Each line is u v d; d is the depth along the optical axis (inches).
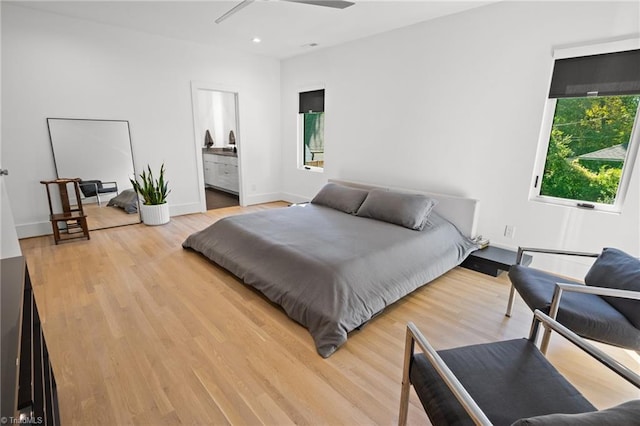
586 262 107.9
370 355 72.3
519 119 116.2
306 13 130.3
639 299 59.4
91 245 136.8
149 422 54.2
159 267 115.4
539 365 46.8
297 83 206.2
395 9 124.2
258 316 86.3
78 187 141.0
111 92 155.9
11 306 40.2
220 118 291.3
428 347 42.0
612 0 93.7
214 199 243.9
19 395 29.3
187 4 123.7
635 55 92.7
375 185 161.6
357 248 96.7
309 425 54.4
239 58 195.6
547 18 105.7
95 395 59.2
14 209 139.4
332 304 77.3
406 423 53.0
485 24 119.3
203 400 58.8
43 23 134.1
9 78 130.8
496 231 128.0
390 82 153.6
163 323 82.0
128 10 130.6
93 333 77.2
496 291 104.3
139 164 170.6
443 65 133.3
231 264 106.1
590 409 39.4
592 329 61.7
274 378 64.6
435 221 126.7
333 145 188.4
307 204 158.2
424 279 101.4
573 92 104.7
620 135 100.3
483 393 41.6
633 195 97.4
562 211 110.6
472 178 131.6
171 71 172.2
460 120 131.7
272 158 228.5
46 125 141.7
